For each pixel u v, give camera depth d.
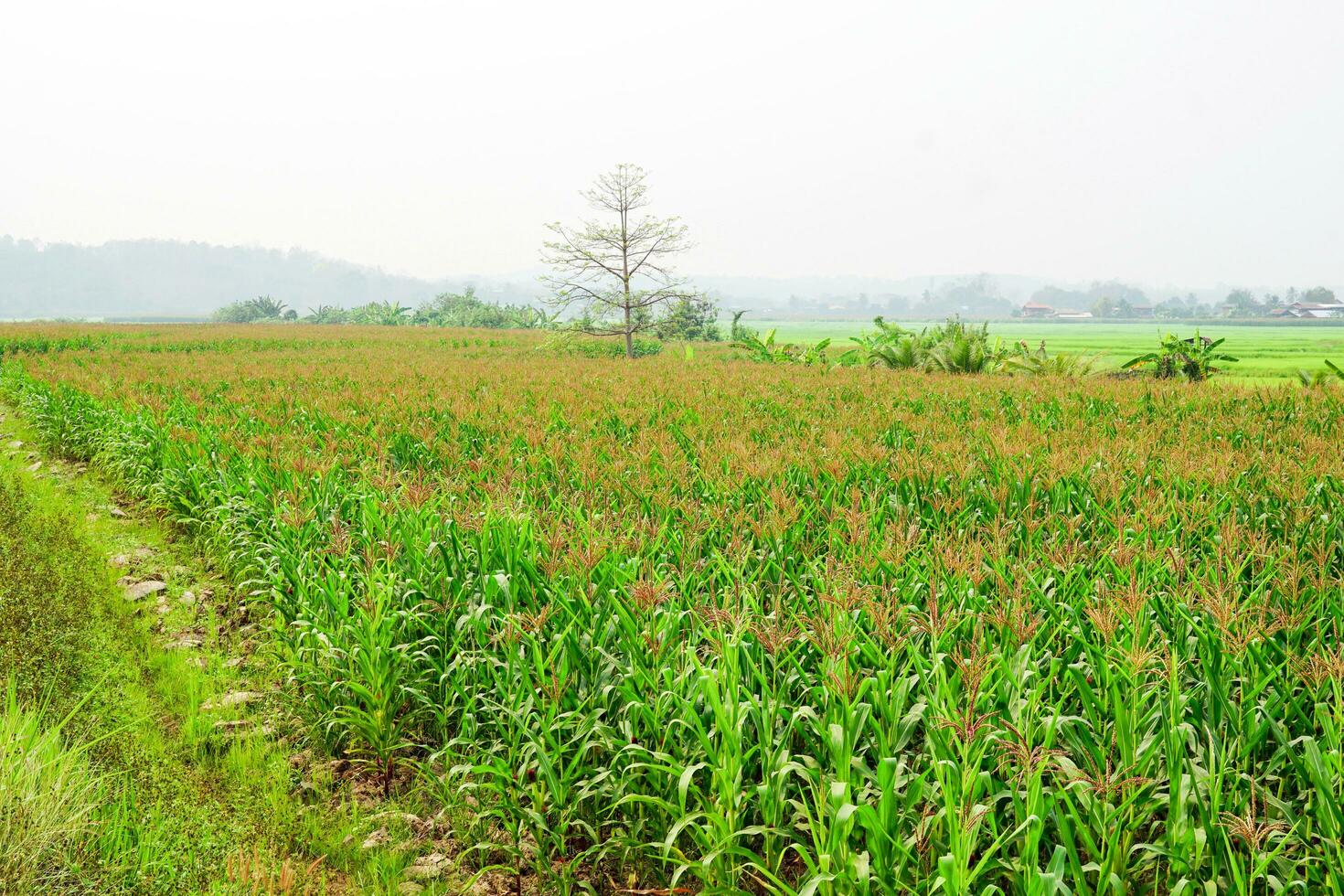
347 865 4.37
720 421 12.34
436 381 19.86
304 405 14.81
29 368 23.94
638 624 4.65
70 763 4.38
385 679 5.23
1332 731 3.41
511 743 4.48
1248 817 3.03
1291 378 28.62
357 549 6.96
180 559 9.08
